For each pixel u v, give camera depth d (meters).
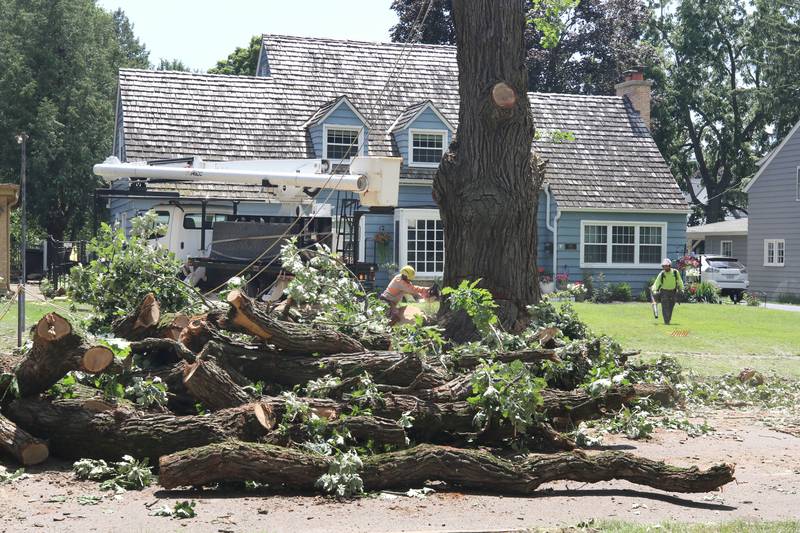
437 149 35.31
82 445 8.50
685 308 31.42
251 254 21.30
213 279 21.23
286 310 10.87
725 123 67.12
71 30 51.94
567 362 11.09
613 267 37.94
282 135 34.47
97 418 8.46
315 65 37.41
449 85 38.41
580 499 7.92
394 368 9.75
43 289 28.22
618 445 10.56
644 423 11.02
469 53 14.62
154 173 22.66
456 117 37.06
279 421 8.66
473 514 7.31
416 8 52.88
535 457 8.20
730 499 8.05
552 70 57.22
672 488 8.01
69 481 8.04
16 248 51.41
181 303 11.64
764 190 46.81
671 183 38.97
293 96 35.94
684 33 66.44
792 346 20.95
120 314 11.26
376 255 34.69
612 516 7.34
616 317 26.75
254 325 9.56
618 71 56.97
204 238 22.91
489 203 14.28
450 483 8.22
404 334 10.85
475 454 8.12
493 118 14.28
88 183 50.88
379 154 34.94
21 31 51.31
